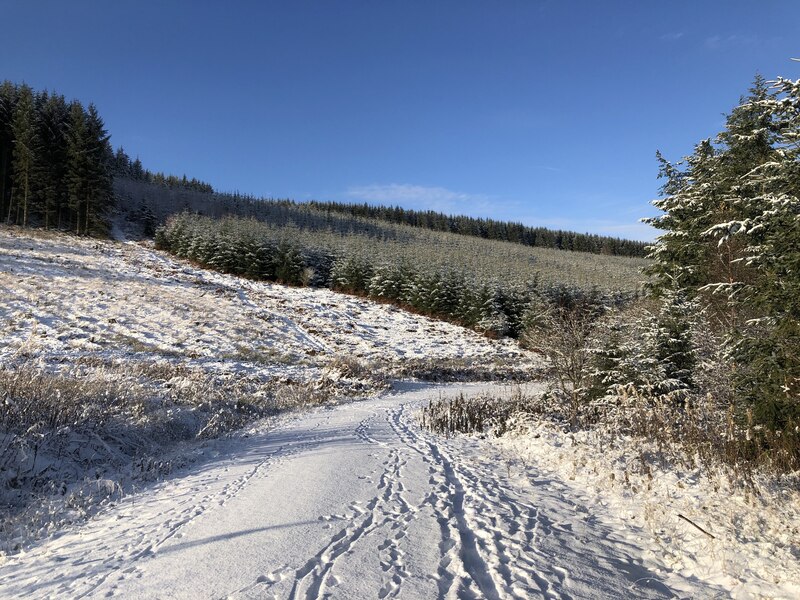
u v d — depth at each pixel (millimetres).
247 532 5270
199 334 29500
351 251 59938
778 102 8031
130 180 86438
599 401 12984
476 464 9109
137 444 10102
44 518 6188
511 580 4176
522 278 59000
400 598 3791
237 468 8805
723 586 4312
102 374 13922
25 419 8820
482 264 67875
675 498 6445
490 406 16453
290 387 21547
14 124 53344
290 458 9406
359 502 6391
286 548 4789
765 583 4250
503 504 6469
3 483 6879
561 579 4246
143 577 4281
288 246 56781
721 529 5320
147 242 60938
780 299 7047
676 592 4211
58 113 57094
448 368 32000
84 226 56625
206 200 87438
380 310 50219
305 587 3955
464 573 4238
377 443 11227
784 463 7344
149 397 13359
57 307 28250
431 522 5590
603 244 162625
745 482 6742
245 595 3828
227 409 15258
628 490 6973
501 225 163625
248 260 54500
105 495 7289
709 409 9062
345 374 25625
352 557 4559
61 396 10219
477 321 49906
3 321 24172
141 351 23766
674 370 12805
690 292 11289
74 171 54719
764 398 7418
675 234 10500
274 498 6562
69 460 8312
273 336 33375
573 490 7379
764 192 7910
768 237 7145
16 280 31625
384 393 23719
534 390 22969
